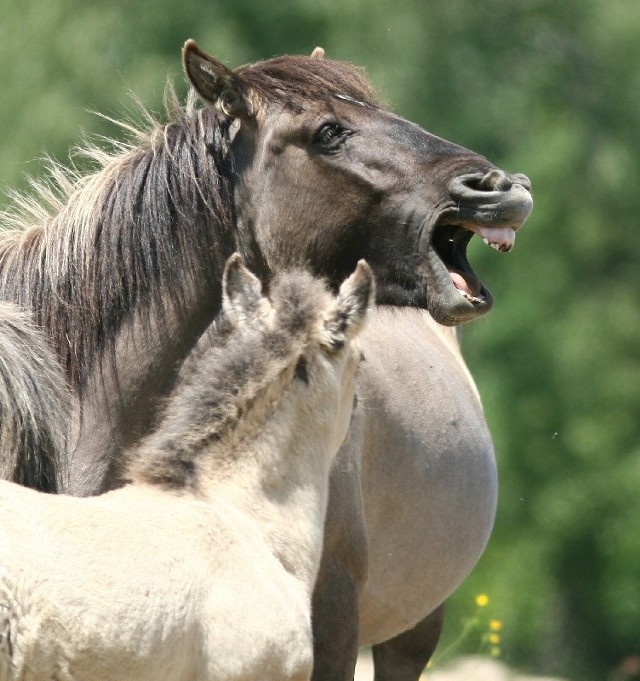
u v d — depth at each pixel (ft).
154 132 56.18
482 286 55.16
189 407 48.73
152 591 40.88
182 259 53.93
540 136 189.16
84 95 170.40
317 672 56.29
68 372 53.11
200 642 42.55
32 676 37.86
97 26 173.37
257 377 48.60
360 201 53.88
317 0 176.65
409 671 75.82
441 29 186.80
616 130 196.34
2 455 47.73
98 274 53.67
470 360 185.57
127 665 39.63
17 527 39.52
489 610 180.75
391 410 62.28
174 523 43.96
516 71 196.34
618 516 184.65
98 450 52.31
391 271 54.24
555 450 185.37
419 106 180.96
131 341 53.21
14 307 51.29
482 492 69.21
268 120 54.54
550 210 188.03
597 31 199.52
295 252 54.39
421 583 66.08
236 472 48.39
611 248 192.85
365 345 62.95
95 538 40.73
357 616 57.47
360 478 59.36
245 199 54.54
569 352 183.62
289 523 48.73
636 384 186.80
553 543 185.37
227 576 44.14
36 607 38.04
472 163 54.13
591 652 190.39
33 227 56.03
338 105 54.90
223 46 171.83
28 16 175.94
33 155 164.96
